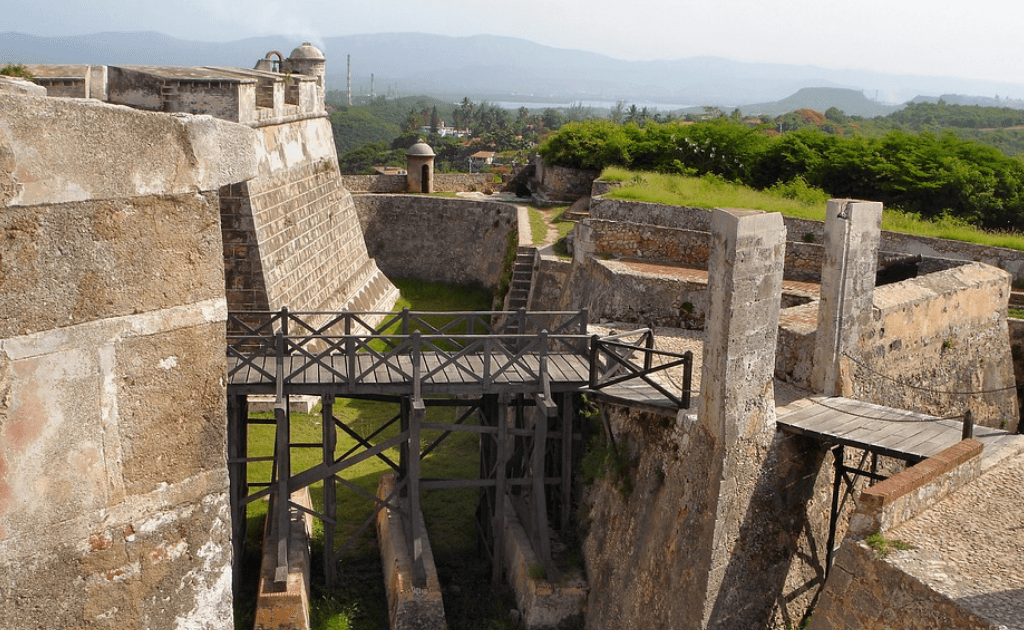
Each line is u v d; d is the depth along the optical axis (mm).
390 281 31906
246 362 12305
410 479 12320
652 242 18266
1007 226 22797
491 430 12602
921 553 7516
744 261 9352
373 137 155375
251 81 18406
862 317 12250
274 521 13445
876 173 23484
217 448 3045
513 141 118625
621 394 11617
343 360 13781
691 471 10219
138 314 2771
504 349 12375
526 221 28438
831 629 7773
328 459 12562
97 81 16891
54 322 2572
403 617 11602
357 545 14516
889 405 13172
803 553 10703
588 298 18062
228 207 18141
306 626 11555
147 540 2875
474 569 13898
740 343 9562
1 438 2504
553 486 13820
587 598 12000
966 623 6586
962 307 14859
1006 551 7547
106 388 2717
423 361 13758
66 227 2562
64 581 2689
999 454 9758
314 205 23812
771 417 10195
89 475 2711
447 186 37438
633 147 29516
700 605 9695
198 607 3045
